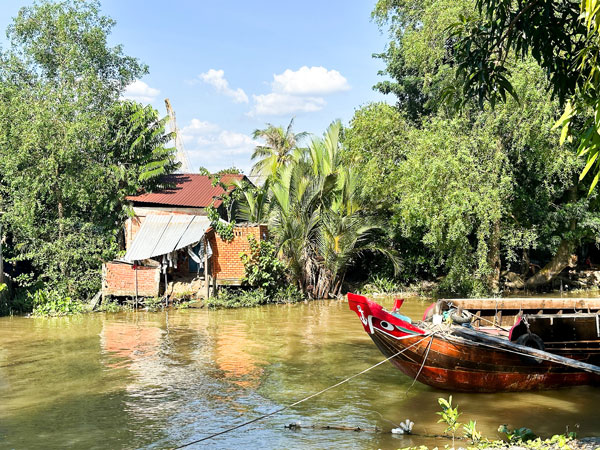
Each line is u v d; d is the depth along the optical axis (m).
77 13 27.34
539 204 26.22
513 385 11.36
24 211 23.64
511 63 22.00
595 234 27.73
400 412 10.20
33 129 23.62
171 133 29.55
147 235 24.95
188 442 8.86
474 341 10.86
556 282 29.88
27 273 26.31
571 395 11.34
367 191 27.14
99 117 26.05
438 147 23.23
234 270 24.98
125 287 24.08
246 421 9.80
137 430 9.42
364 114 27.92
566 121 6.49
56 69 27.48
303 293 27.16
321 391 11.27
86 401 11.07
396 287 29.30
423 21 25.67
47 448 8.68
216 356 14.82
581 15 5.79
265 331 18.48
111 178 26.44
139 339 17.28
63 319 21.61
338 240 27.17
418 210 23.33
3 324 20.62
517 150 23.34
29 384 12.35
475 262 25.42
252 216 29.78
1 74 27.45
